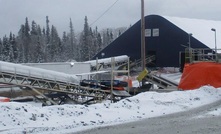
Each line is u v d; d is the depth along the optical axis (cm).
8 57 10881
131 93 3008
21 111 1127
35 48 12400
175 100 1603
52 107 1231
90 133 977
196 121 1173
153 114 1307
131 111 1330
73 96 3030
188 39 6494
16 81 2830
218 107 1497
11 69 2811
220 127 1071
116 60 6256
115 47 7388
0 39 11800
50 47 12706
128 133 985
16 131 966
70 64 4097
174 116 1271
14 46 11419
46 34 13438
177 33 6688
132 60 7194
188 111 1388
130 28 7256
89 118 1178
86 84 3067
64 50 13275
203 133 986
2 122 1041
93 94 2933
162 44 6888
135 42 7200
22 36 13988
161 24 6900
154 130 1026
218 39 6631
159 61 6944
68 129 1015
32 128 1003
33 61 11619
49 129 1006
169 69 6775
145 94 1631
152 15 6988
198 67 2295
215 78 2220
